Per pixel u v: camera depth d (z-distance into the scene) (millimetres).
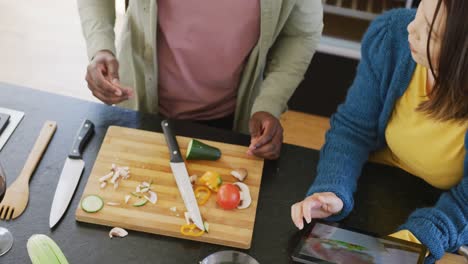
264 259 1188
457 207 1231
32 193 1244
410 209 1341
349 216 1305
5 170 1286
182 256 1173
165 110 1722
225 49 1522
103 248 1163
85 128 1391
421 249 1126
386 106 1339
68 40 3207
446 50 1000
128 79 1698
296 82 1591
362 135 1414
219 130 1464
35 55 3082
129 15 1581
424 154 1331
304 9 1490
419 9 1066
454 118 1139
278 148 1405
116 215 1201
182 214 1225
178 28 1501
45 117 1431
